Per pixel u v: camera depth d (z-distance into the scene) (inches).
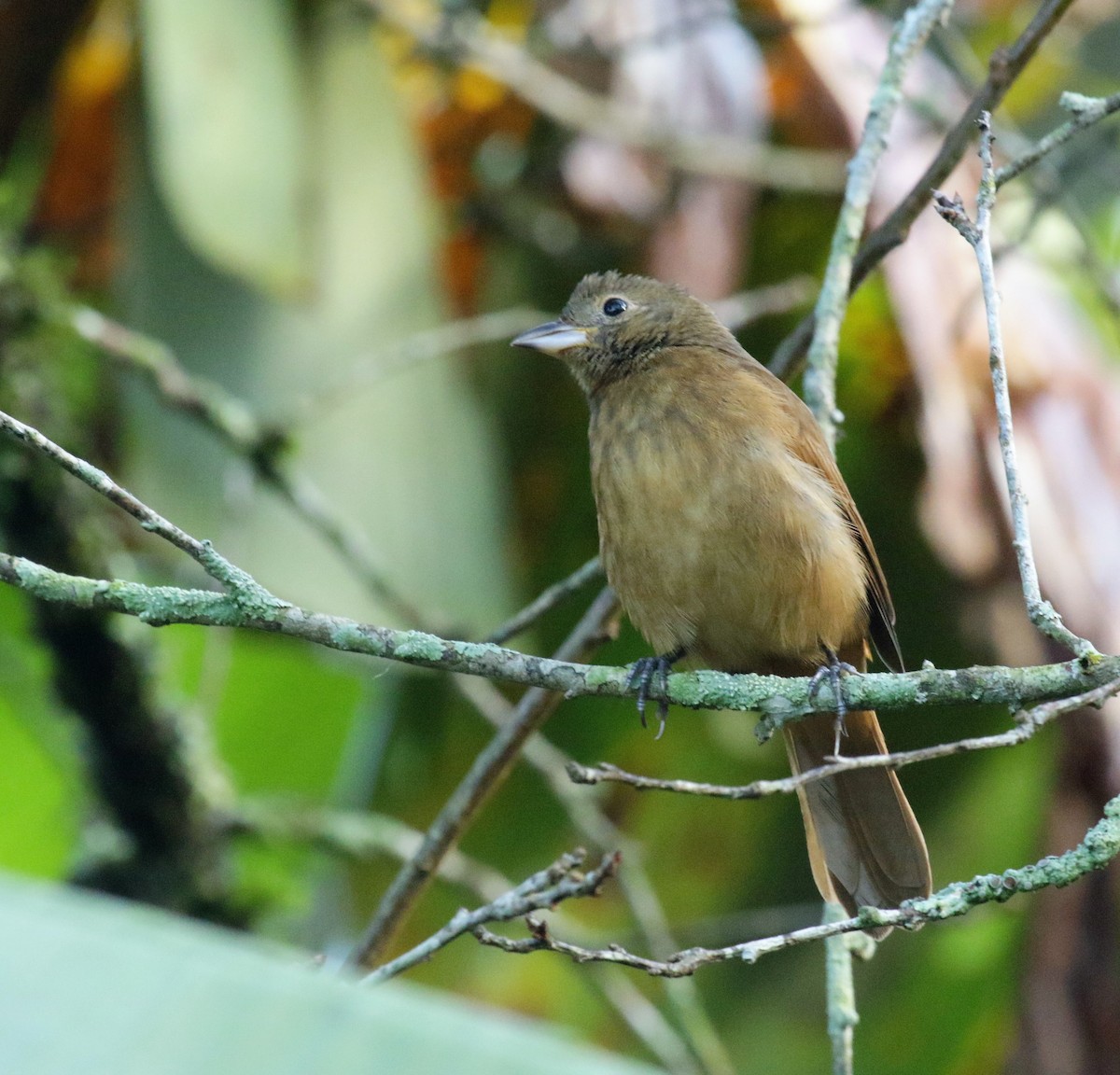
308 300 425.4
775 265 503.2
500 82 463.8
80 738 428.8
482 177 510.3
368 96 432.8
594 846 485.1
